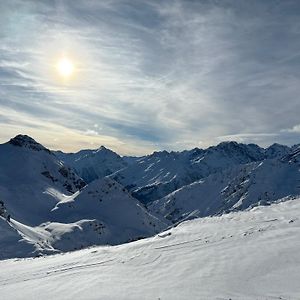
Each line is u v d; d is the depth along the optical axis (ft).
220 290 79.97
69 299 88.79
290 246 96.43
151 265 106.32
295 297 70.54
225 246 107.65
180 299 78.18
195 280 88.22
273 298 71.72
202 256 103.55
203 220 153.48
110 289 91.71
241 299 73.77
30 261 164.35
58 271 120.67
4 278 127.75
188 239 124.67
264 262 89.81
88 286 97.14
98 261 124.57
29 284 110.32
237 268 89.92
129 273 103.30
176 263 103.19
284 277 80.38
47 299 91.71
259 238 108.06
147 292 85.87
